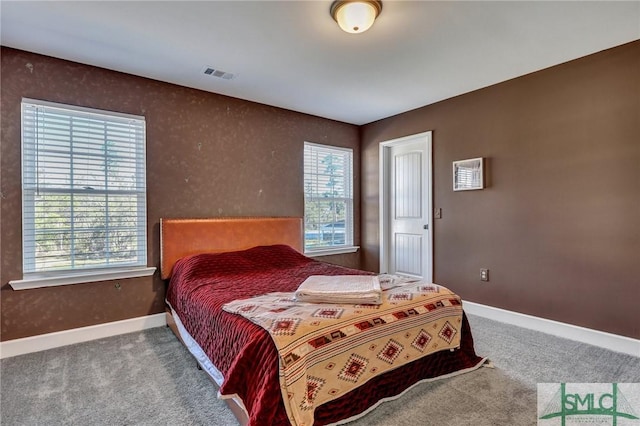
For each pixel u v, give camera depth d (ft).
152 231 10.27
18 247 8.44
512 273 10.53
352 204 15.56
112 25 7.35
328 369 5.28
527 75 10.09
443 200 12.43
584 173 9.02
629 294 8.30
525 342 8.98
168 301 10.12
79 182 9.25
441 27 7.49
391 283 7.84
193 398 6.35
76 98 9.12
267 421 4.57
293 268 10.44
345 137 15.25
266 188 12.74
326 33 7.72
